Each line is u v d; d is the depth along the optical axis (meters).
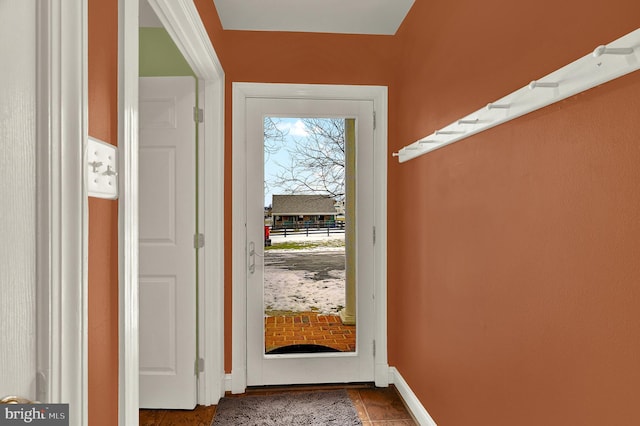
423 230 2.21
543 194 1.20
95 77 0.93
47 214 0.71
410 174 2.44
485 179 1.55
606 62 0.94
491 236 1.50
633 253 0.89
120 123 1.06
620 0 0.92
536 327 1.24
